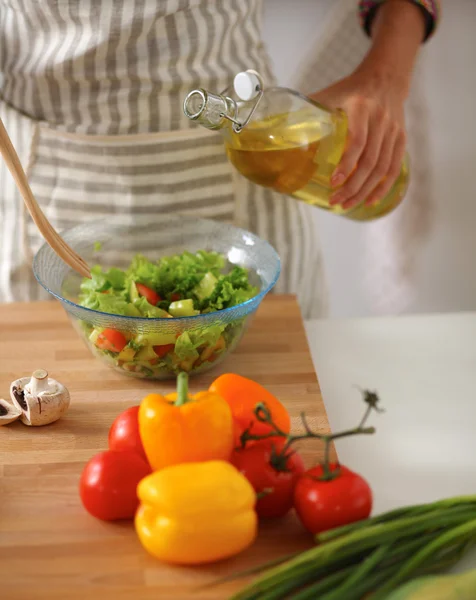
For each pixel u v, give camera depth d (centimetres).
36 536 72
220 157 117
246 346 105
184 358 91
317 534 68
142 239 110
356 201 103
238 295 95
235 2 112
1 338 106
